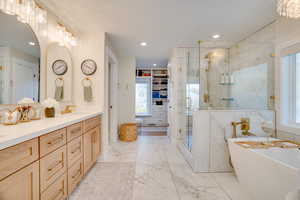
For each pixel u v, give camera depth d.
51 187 1.25
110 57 3.24
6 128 1.17
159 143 3.70
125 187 1.83
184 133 2.96
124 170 2.27
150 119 6.09
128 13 2.07
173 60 3.59
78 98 2.63
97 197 1.64
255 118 2.24
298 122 1.98
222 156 2.25
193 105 2.70
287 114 2.09
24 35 1.72
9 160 0.87
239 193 1.72
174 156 2.84
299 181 1.00
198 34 2.72
